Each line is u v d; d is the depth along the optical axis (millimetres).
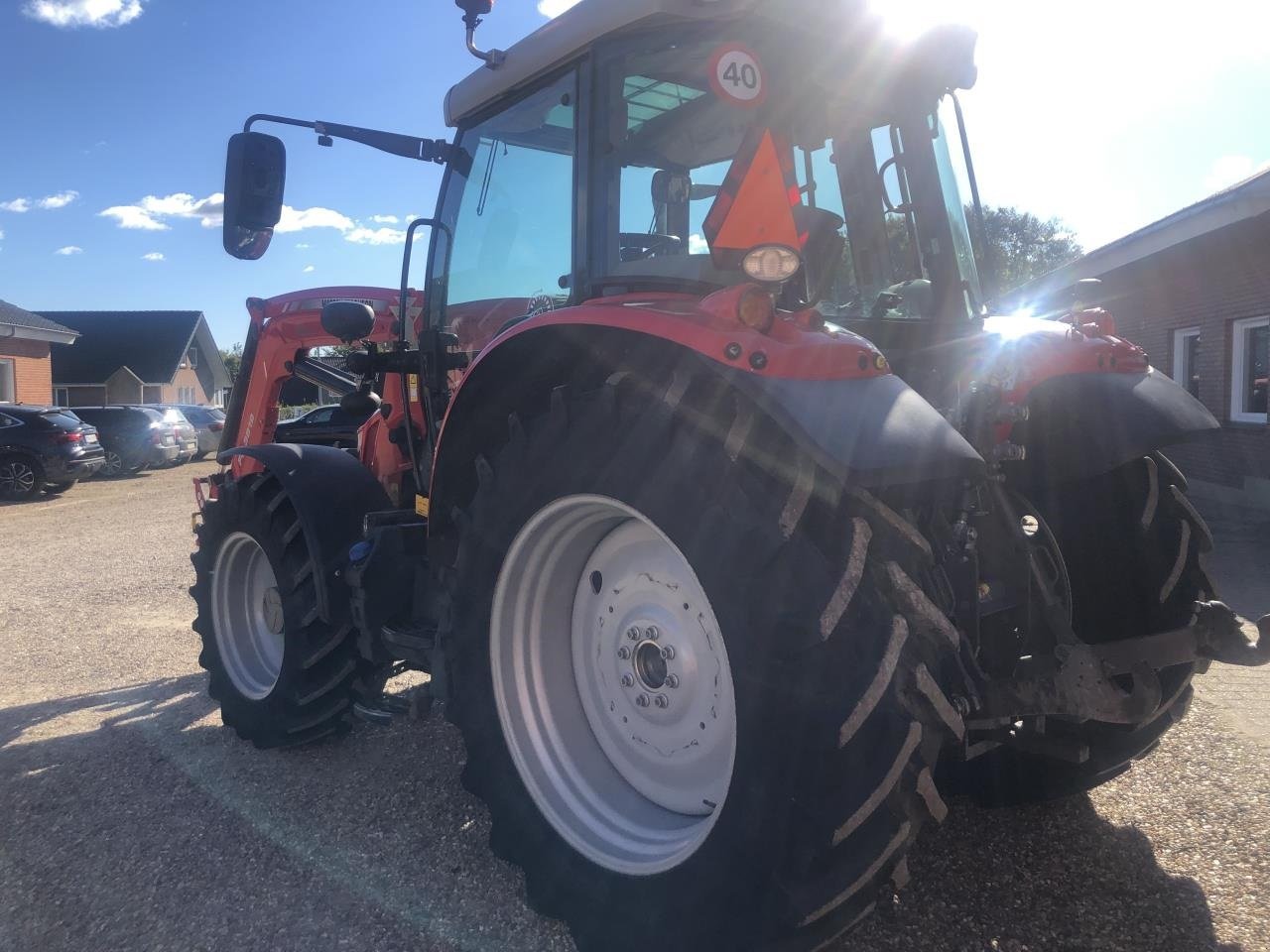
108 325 42062
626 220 2688
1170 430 2635
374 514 3604
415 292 4414
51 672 5156
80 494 16234
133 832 3182
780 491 1983
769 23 2486
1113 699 2270
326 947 2492
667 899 2199
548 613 2732
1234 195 8328
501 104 3141
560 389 2455
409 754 3812
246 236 3459
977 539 2414
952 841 2867
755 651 1951
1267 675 4410
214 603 4148
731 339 2039
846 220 2859
